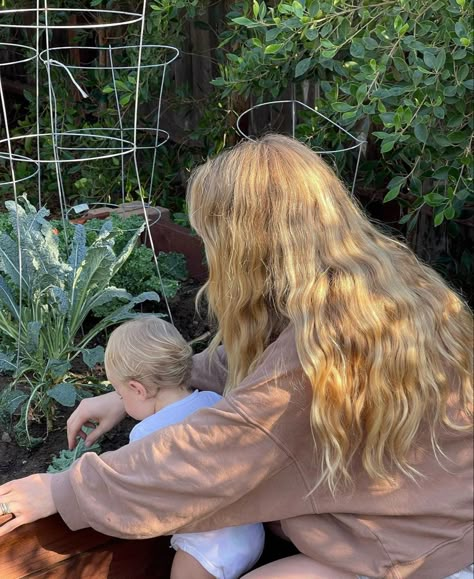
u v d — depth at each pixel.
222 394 1.71
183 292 3.04
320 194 1.30
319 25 2.46
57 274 2.08
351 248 1.30
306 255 1.27
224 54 3.62
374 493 1.29
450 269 3.04
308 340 1.21
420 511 1.28
